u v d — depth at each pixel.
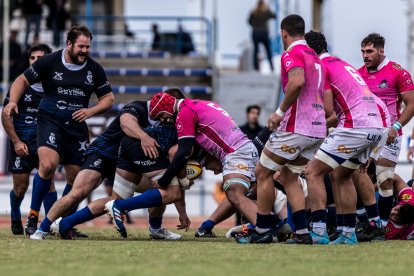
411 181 33.19
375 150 26.56
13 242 25.84
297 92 23.84
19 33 71.69
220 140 26.41
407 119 29.80
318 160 25.25
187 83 66.00
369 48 29.95
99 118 51.72
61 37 66.31
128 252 22.11
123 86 65.19
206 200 53.84
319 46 26.00
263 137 29.56
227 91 64.12
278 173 27.53
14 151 31.70
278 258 20.73
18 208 32.12
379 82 30.25
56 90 29.14
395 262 20.33
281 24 24.95
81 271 18.11
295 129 24.41
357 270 18.58
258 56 67.00
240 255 21.36
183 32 69.38
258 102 63.94
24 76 29.05
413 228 29.91
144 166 26.69
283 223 27.28
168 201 26.41
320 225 25.38
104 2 77.62
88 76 29.41
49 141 28.86
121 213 26.36
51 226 27.55
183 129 25.91
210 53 67.69
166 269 18.39
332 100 25.39
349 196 25.88
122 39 74.56
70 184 29.98
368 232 28.48
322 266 19.23
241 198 26.20
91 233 33.09
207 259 20.42
